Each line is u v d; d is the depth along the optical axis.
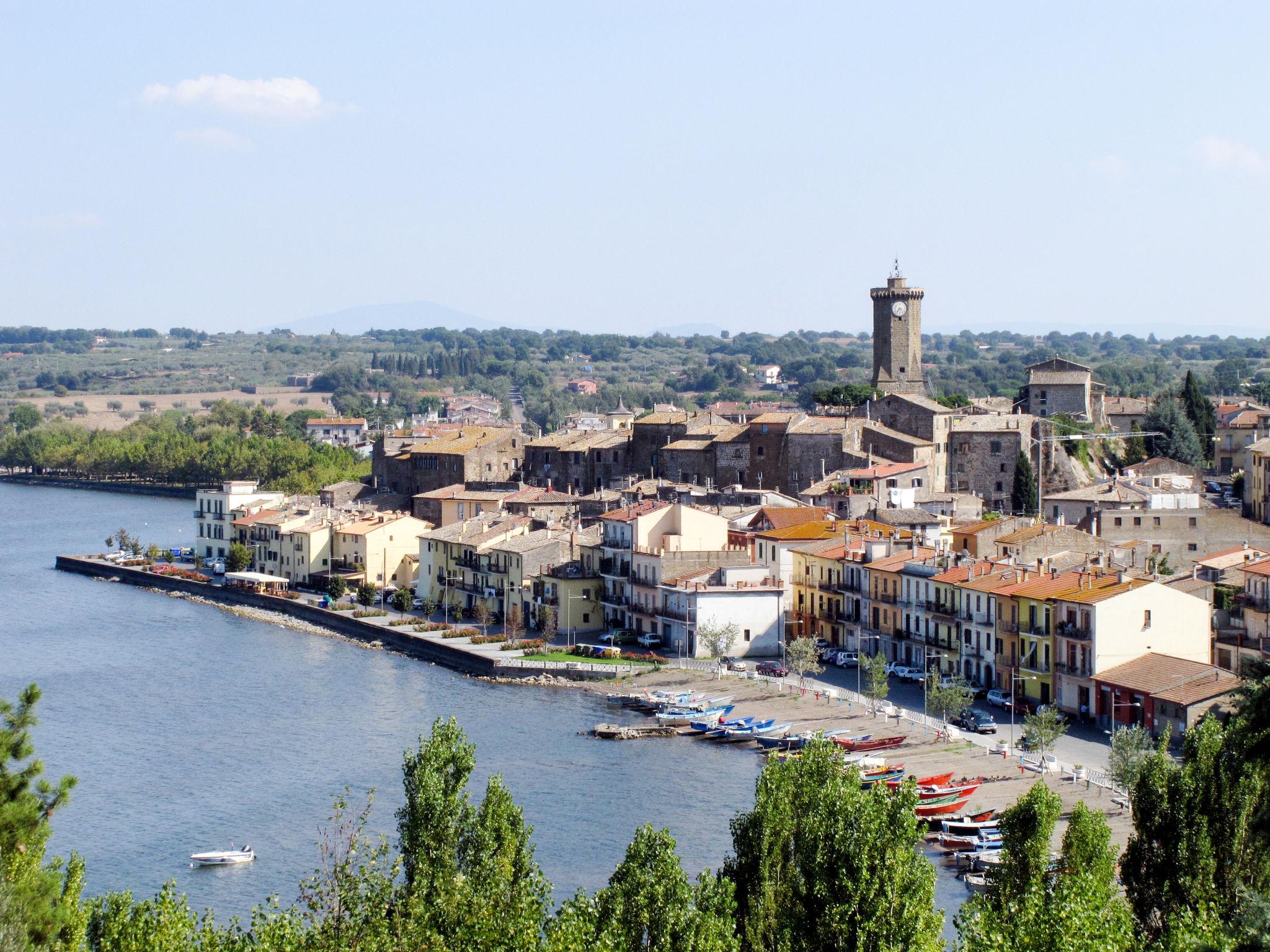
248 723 194.12
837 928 95.88
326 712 199.62
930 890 96.69
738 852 101.56
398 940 95.38
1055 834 136.00
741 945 98.44
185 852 145.38
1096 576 187.25
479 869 101.25
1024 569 196.38
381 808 158.00
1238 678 159.25
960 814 142.88
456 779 104.25
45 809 81.12
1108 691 171.50
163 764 174.75
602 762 171.38
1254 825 102.81
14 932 73.44
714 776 165.25
